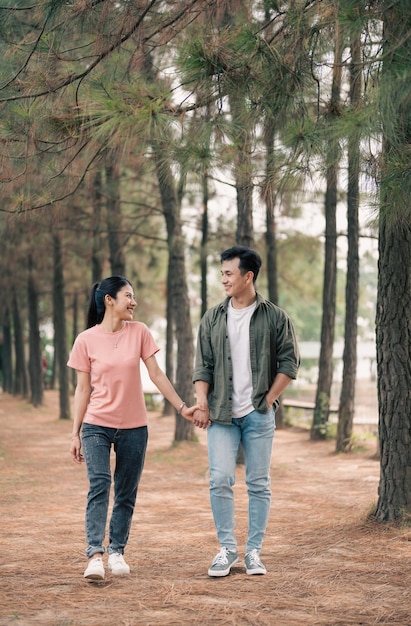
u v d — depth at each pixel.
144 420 4.97
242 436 5.11
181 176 5.73
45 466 11.88
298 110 5.13
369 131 4.17
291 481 9.91
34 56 5.44
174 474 10.80
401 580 4.82
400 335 6.39
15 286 28.27
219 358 5.06
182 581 4.82
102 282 5.08
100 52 5.33
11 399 32.88
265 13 5.20
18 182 6.20
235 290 5.02
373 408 20.78
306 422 19.80
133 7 5.20
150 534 6.42
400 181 4.57
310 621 4.02
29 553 5.70
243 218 11.09
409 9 3.98
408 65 3.92
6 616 4.10
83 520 7.16
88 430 4.93
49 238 20.00
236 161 5.79
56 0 5.11
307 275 20.39
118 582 4.80
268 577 4.90
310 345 40.62
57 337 22.55
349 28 4.17
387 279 6.39
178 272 14.30
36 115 5.43
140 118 4.95
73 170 6.15
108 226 15.68
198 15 5.36
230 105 5.41
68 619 4.05
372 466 11.41
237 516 7.26
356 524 6.45
